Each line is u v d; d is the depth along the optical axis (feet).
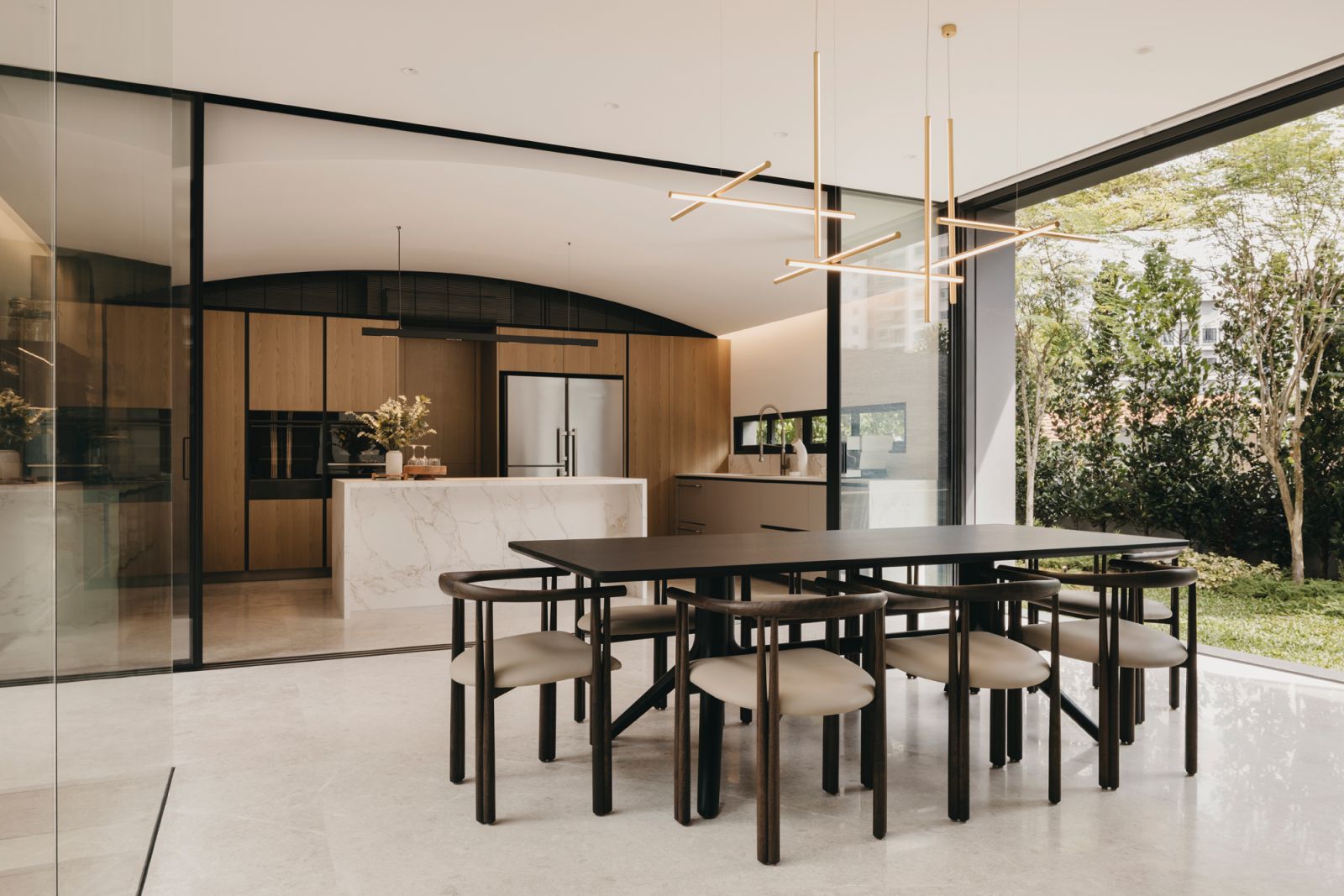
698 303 27.99
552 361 28.68
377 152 15.65
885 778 8.05
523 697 12.81
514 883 7.14
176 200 13.14
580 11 11.57
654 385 30.48
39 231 4.54
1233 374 24.04
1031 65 13.14
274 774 9.57
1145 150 16.12
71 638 5.01
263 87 14.03
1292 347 22.88
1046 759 10.23
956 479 20.29
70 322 5.13
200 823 8.29
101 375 5.95
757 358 30.25
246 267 23.71
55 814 4.65
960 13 11.60
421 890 7.02
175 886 7.07
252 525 25.07
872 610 7.95
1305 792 9.17
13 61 4.13
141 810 7.23
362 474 26.32
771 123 15.53
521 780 9.45
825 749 9.21
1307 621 21.62
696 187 18.24
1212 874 7.32
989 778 9.59
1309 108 14.05
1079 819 8.47
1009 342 20.79
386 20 11.81
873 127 15.71
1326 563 21.90
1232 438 23.93
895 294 19.84
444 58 12.99
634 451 30.07
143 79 7.65
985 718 11.91
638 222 20.40
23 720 4.14
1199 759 10.21
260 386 25.13
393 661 14.85
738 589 17.42
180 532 13.89
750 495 26.25
